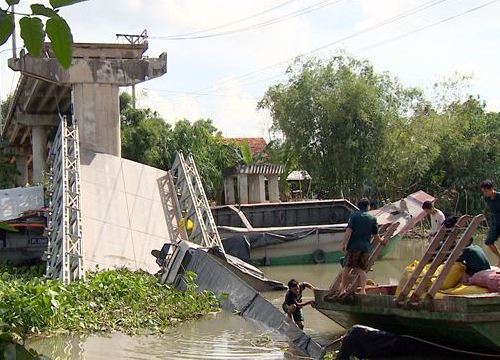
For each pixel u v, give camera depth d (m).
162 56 24.84
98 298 13.75
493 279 9.24
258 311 13.12
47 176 24.88
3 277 16.81
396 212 22.62
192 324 12.70
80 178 20.61
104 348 10.53
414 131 35.81
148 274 17.38
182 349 10.49
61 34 2.15
